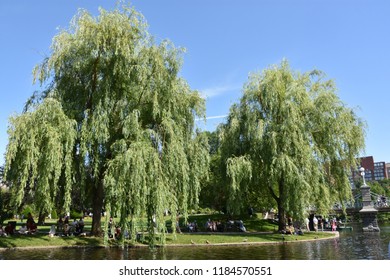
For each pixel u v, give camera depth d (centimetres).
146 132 2125
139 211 1936
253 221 4012
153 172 1994
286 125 2800
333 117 3017
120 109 2280
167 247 2302
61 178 2241
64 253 1986
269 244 2489
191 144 2466
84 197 2594
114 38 2223
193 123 2512
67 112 2212
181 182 2228
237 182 2873
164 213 2031
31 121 2006
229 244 2453
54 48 2234
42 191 1964
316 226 3494
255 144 2911
